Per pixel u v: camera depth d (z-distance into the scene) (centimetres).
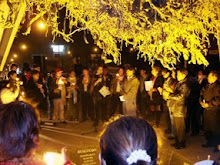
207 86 741
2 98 500
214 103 720
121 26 495
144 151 136
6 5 381
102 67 1009
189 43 559
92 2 451
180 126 723
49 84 1053
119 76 1050
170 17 484
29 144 160
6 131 155
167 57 578
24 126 158
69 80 1113
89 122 1067
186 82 719
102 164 146
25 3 391
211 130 731
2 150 156
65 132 916
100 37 511
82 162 302
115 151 136
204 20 518
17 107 163
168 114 875
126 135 137
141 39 535
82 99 1085
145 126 143
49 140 816
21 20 434
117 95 1066
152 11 487
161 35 536
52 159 234
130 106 881
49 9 434
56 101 1030
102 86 977
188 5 487
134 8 479
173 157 299
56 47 1989
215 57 1252
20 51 2092
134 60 1703
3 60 434
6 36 420
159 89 785
